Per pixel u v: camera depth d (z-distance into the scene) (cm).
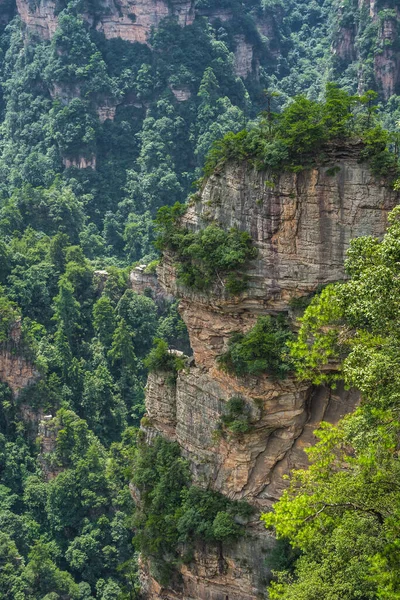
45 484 11138
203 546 6488
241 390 6228
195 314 6600
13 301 13162
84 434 11425
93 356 13325
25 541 10606
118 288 14350
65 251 14600
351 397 6075
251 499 6406
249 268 6212
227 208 6338
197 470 6669
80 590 10062
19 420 11931
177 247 6638
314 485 4941
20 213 15462
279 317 6184
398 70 17562
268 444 6334
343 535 4428
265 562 6225
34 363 12012
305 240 6022
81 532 10731
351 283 4081
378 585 4166
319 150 5925
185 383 6706
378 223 5844
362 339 4197
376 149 5797
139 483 7056
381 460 4153
